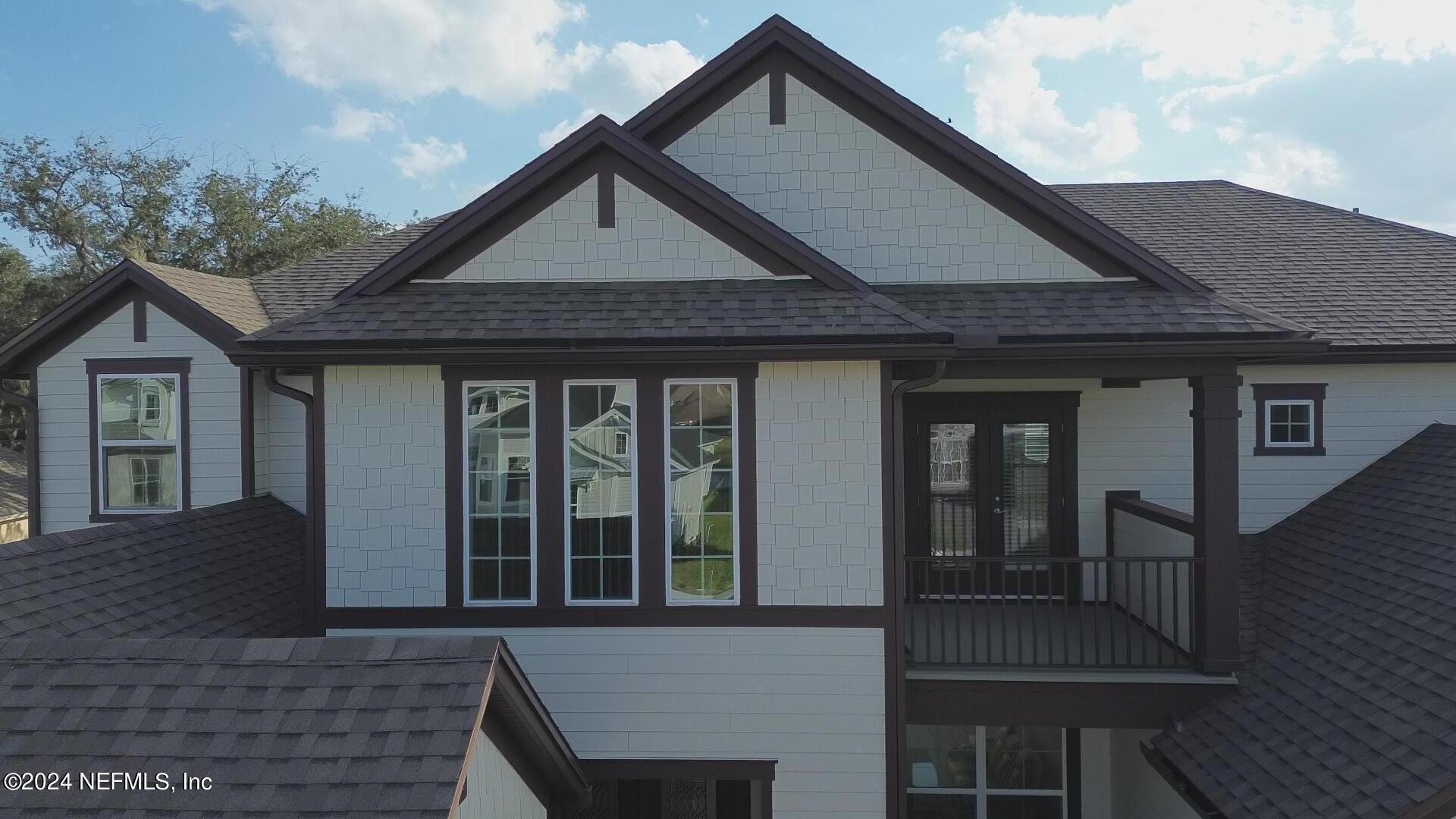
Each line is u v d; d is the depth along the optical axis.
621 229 7.43
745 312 6.88
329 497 7.05
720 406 7.05
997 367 7.27
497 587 7.05
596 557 7.04
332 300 7.28
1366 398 9.41
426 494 7.05
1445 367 9.34
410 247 7.34
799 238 8.44
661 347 6.58
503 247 7.47
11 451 25.77
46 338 9.64
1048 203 8.17
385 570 7.04
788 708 6.94
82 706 3.93
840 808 6.89
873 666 6.93
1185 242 11.17
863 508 6.98
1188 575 7.47
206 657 4.16
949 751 9.09
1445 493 7.65
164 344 9.69
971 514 9.77
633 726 6.95
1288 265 10.49
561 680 6.98
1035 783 9.02
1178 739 6.72
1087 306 7.54
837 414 7.00
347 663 4.10
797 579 6.98
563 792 5.96
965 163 8.28
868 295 7.14
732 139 8.59
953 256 8.36
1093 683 7.07
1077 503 9.59
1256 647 7.23
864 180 8.46
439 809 3.42
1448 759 4.78
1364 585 7.06
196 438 9.66
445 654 4.13
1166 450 9.52
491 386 7.08
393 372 7.06
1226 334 6.91
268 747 3.71
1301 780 5.46
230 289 10.89
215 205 32.62
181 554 7.28
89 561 6.33
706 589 7.02
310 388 9.98
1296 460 9.43
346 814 3.43
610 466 7.05
